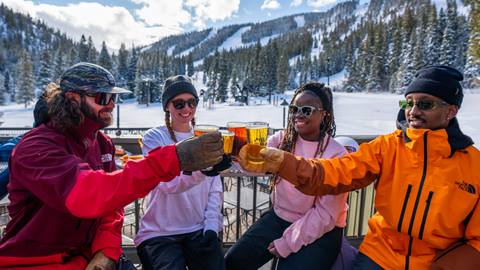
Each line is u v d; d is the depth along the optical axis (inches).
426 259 61.7
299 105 75.9
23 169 48.7
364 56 3100.4
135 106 2453.2
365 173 67.1
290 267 71.0
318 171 62.9
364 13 7480.3
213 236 75.9
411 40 2556.6
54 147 50.0
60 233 54.3
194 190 78.3
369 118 1268.5
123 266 64.7
